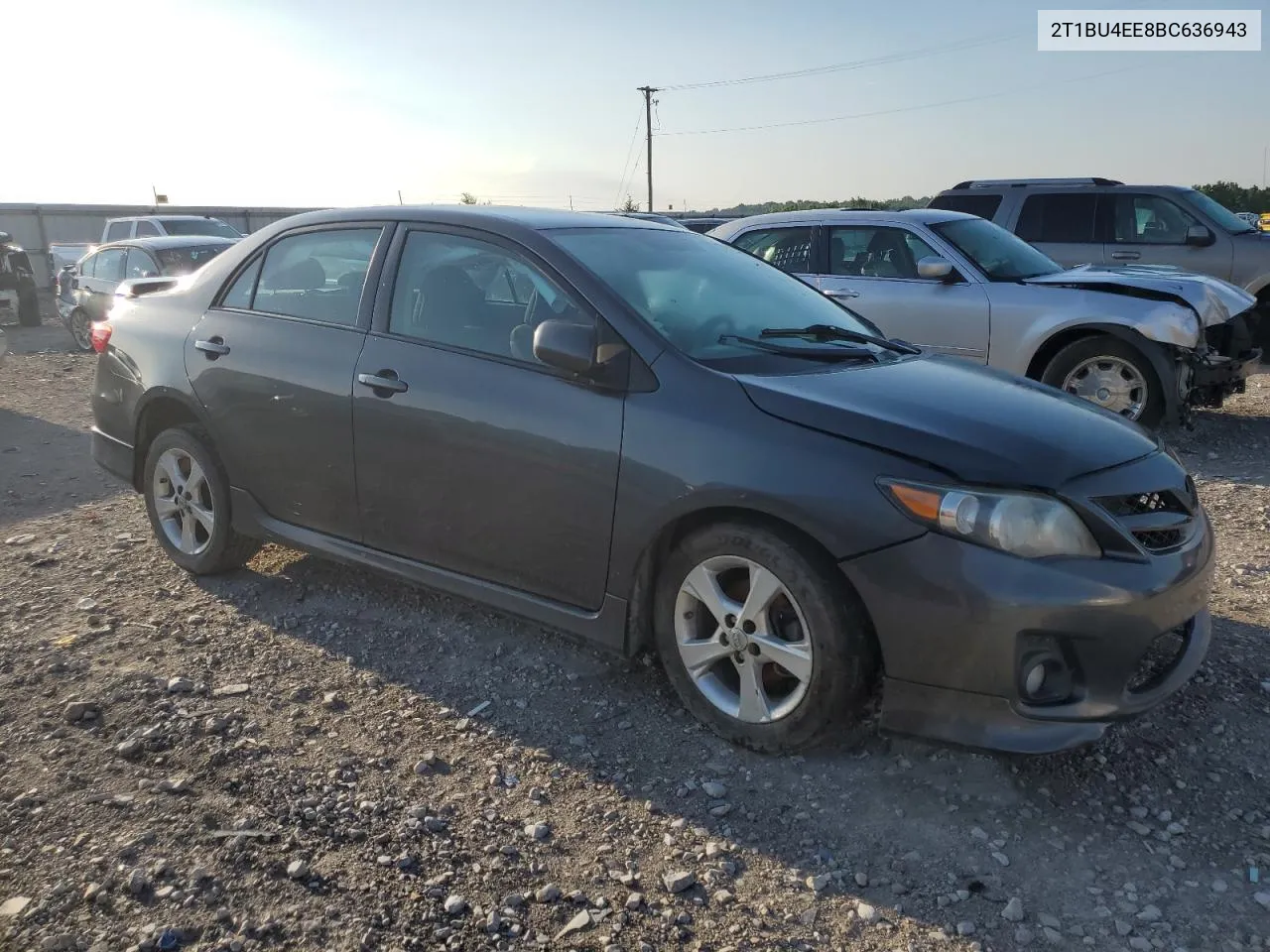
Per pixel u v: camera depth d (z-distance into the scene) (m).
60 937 2.43
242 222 33.00
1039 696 2.91
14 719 3.46
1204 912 2.55
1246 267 10.43
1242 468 6.97
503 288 3.81
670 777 3.15
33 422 9.27
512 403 3.58
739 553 3.17
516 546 3.64
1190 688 3.67
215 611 4.43
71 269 15.91
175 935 2.45
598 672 3.84
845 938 2.49
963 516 2.83
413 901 2.59
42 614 4.39
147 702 3.58
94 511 6.07
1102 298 7.39
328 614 4.38
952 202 11.91
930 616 2.87
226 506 4.60
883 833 2.88
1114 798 3.03
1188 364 7.34
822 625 3.03
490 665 3.90
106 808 2.94
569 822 2.94
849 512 2.93
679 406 3.27
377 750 3.31
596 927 2.51
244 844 2.79
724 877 2.71
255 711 3.54
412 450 3.84
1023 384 3.80
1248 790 3.07
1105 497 2.97
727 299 3.98
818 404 3.15
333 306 4.24
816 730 3.11
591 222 4.19
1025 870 2.72
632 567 3.37
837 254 8.63
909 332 8.13
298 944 2.44
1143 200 10.99
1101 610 2.82
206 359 4.54
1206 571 3.21
